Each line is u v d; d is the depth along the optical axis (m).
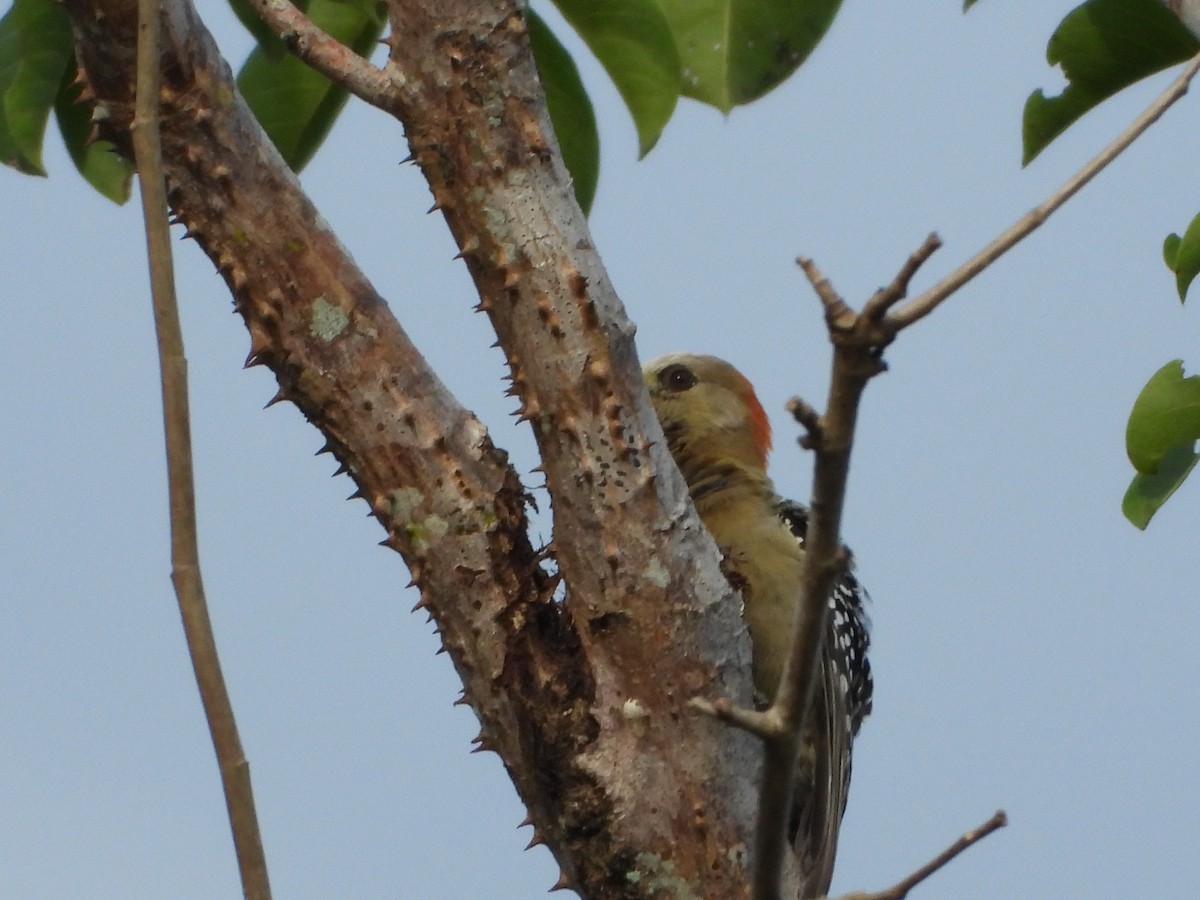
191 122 8.16
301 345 8.32
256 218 8.27
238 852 5.90
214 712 6.00
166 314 6.23
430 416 8.38
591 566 8.18
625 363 8.21
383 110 8.30
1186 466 10.16
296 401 8.42
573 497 8.17
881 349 5.33
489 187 8.14
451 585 8.34
